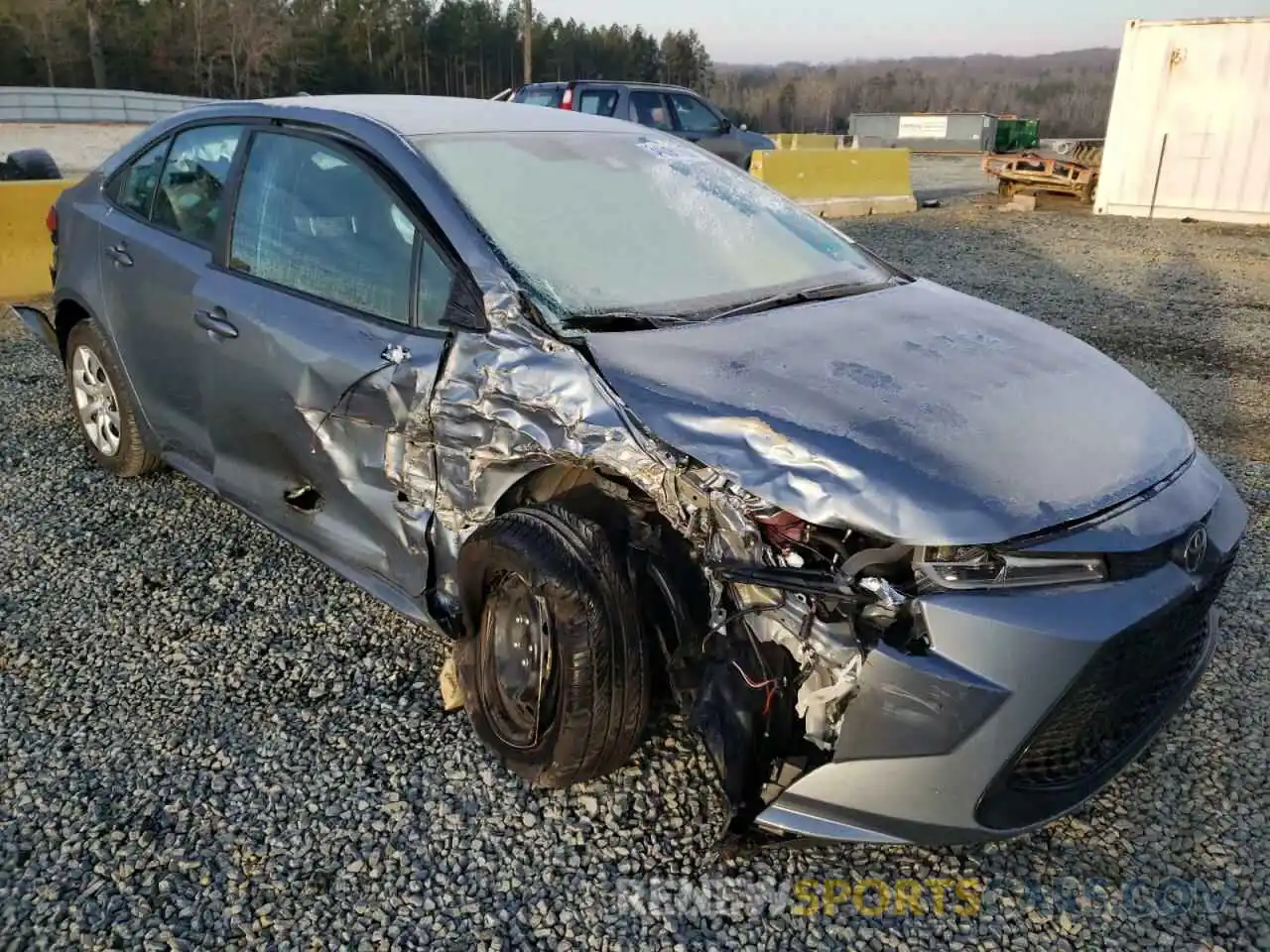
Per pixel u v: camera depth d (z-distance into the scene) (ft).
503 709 9.18
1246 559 13.57
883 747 7.13
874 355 8.91
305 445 10.59
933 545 6.95
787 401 7.88
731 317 9.57
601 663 8.11
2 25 192.03
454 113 11.59
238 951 7.37
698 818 8.70
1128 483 7.77
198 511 14.60
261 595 12.31
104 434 15.38
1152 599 7.34
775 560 7.37
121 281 13.50
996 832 7.33
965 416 7.99
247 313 11.10
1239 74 47.65
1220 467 17.04
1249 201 48.55
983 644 6.90
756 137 52.75
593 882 8.05
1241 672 11.02
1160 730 8.56
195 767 9.29
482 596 9.20
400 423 9.40
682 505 7.75
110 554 13.26
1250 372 22.91
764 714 7.65
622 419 7.92
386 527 9.96
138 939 7.43
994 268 35.78
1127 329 26.81
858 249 12.42
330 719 10.00
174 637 11.39
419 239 9.59
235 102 12.91
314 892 7.91
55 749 9.49
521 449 8.48
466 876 8.09
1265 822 8.82
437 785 9.09
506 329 8.72
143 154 14.11
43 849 8.27
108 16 204.33
